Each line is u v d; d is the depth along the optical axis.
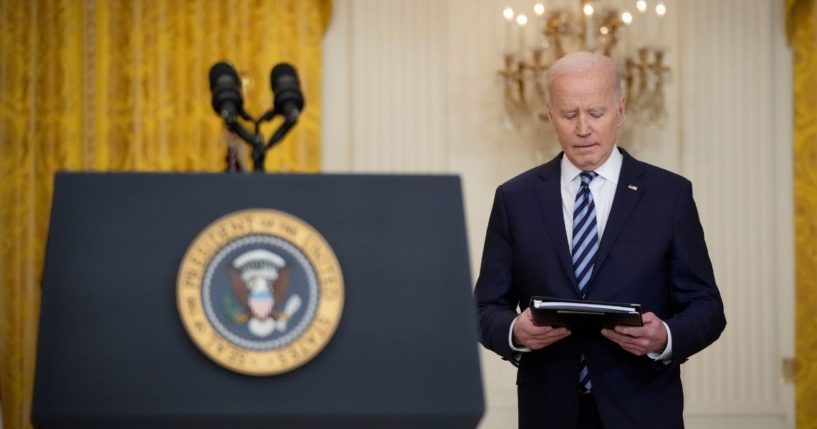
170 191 1.84
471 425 1.80
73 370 1.75
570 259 3.74
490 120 7.79
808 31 7.68
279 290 1.79
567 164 3.87
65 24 7.44
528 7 7.72
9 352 7.39
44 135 7.43
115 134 7.48
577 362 3.67
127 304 1.78
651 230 3.73
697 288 3.73
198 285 1.78
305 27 7.57
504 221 3.92
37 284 7.42
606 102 3.73
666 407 3.63
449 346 1.81
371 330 1.80
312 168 7.55
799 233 7.72
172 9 7.51
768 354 7.82
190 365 1.76
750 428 7.78
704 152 7.84
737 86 7.85
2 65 7.41
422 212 1.87
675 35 7.82
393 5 7.84
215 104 2.35
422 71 7.82
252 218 1.81
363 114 7.79
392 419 1.78
